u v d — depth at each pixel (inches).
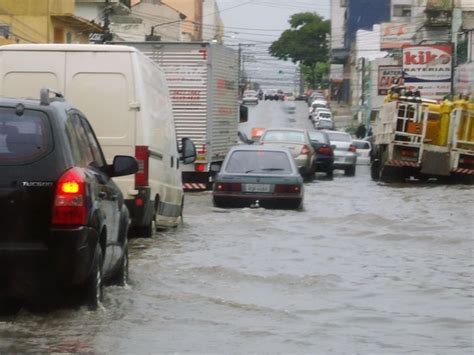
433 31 5255.9
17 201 633.0
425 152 2576.3
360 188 2374.5
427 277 926.4
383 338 650.8
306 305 769.6
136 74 1056.2
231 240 1183.6
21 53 1061.1
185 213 1520.7
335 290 846.5
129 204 1061.1
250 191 1577.3
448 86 4638.3
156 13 6535.4
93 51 1059.3
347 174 3152.1
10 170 637.9
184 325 676.7
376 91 5890.8
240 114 2832.2
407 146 2576.3
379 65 5748.0
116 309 716.7
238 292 822.5
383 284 881.5
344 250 1115.9
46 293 661.9
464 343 637.9
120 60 1057.5
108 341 617.0
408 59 4697.3
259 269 949.8
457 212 1651.1
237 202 1582.2
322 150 2891.2
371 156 2957.7
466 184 2613.2
